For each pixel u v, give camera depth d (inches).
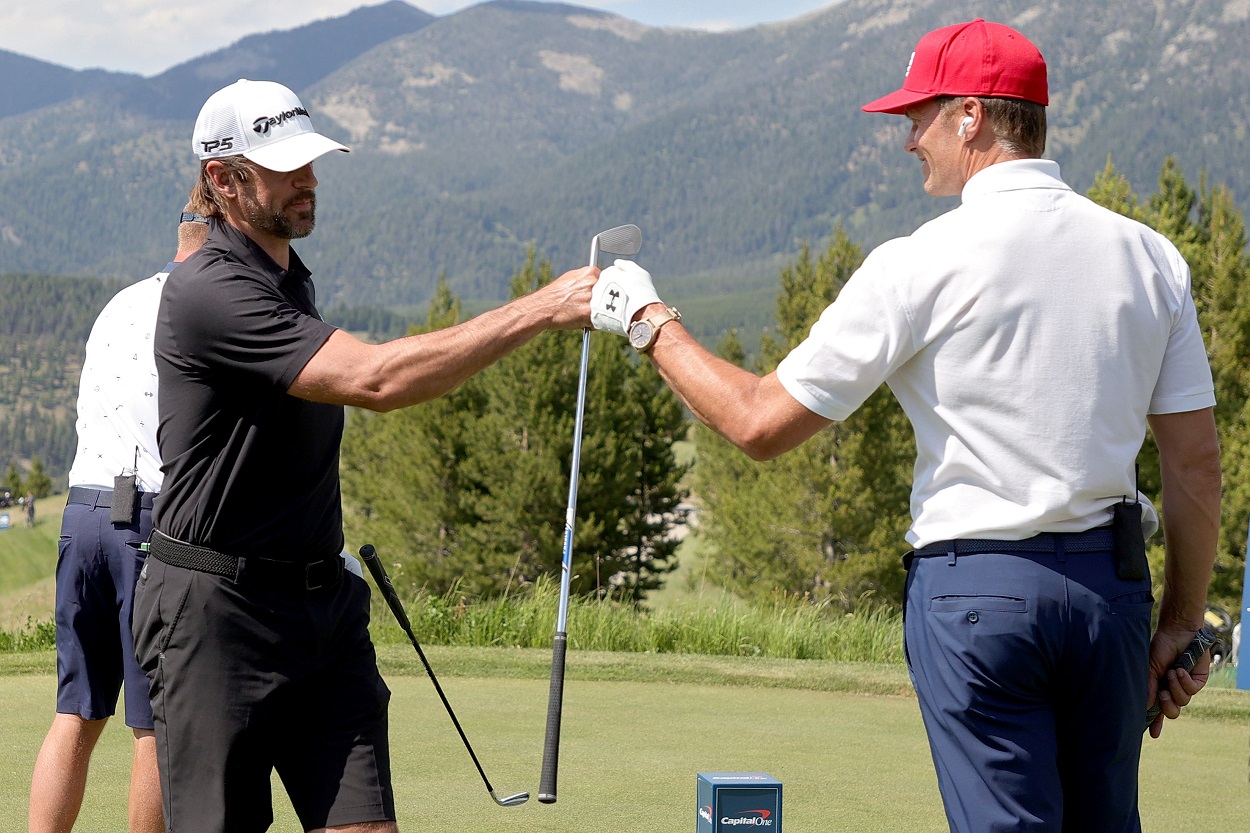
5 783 153.3
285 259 108.8
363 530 1211.2
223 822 100.0
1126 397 82.4
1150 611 84.1
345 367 96.2
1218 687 243.3
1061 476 80.4
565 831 139.3
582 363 102.3
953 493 82.7
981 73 85.2
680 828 140.9
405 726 191.2
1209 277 899.4
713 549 1454.2
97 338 135.9
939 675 82.7
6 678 218.8
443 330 98.5
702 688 227.9
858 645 327.6
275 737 102.8
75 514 131.7
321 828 101.0
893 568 1019.3
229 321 97.3
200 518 99.5
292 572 100.9
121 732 183.8
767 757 177.0
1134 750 84.3
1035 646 80.4
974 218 82.3
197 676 99.7
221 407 99.3
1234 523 854.5
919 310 81.4
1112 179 936.3
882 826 143.8
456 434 1121.4
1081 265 81.8
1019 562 80.9
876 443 1045.8
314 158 102.1
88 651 131.6
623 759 173.3
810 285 1322.6
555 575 1046.4
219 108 102.8
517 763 170.4
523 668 237.6
